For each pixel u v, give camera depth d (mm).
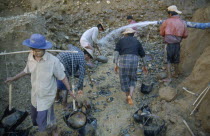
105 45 6547
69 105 4312
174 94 4133
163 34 4582
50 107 3068
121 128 3826
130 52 3986
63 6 7578
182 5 7277
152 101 4379
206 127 3406
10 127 3383
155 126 3518
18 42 5504
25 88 4691
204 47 4605
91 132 3549
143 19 7211
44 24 6617
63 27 6906
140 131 3721
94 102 4457
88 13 7465
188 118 3666
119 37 6746
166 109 3902
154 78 5062
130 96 3975
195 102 3752
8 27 5844
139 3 7621
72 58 3613
